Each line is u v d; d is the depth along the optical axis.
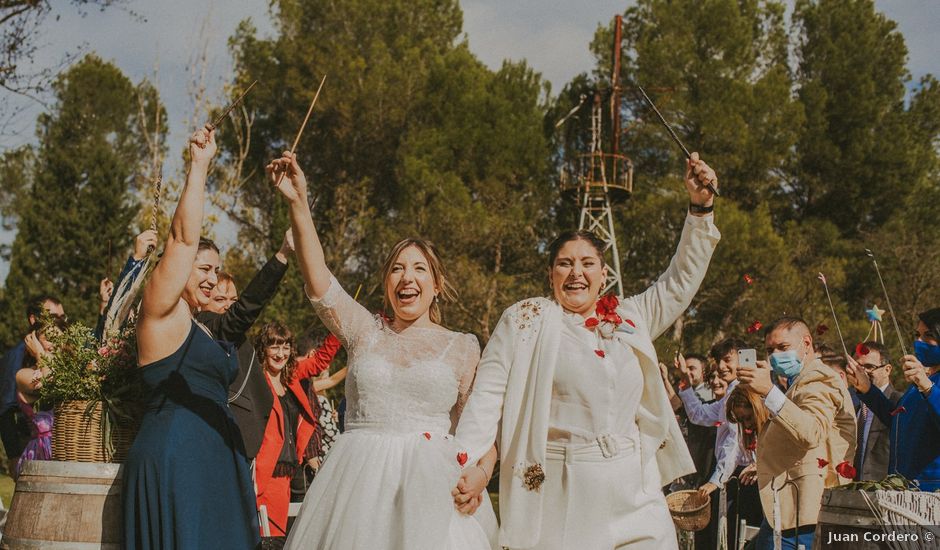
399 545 3.91
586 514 4.14
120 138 31.97
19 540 4.37
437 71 29.31
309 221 4.27
